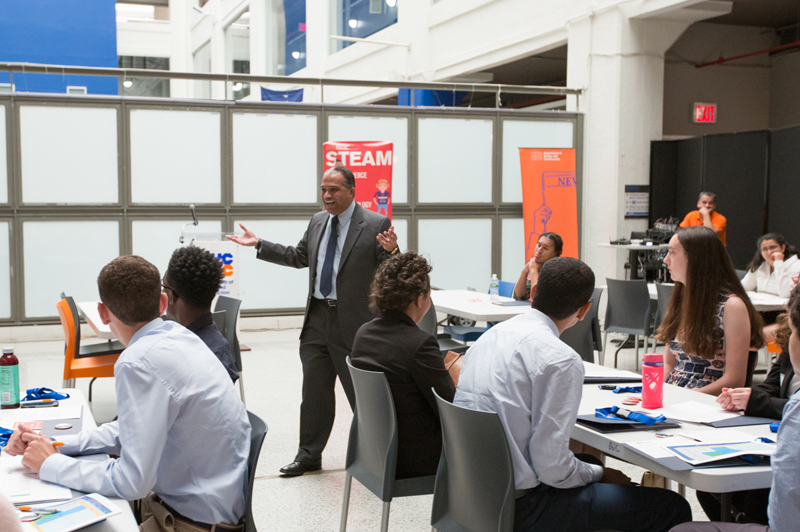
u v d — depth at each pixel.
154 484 1.84
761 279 6.18
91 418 2.25
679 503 2.04
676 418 2.26
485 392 2.02
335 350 3.65
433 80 11.77
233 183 8.27
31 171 7.60
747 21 10.37
